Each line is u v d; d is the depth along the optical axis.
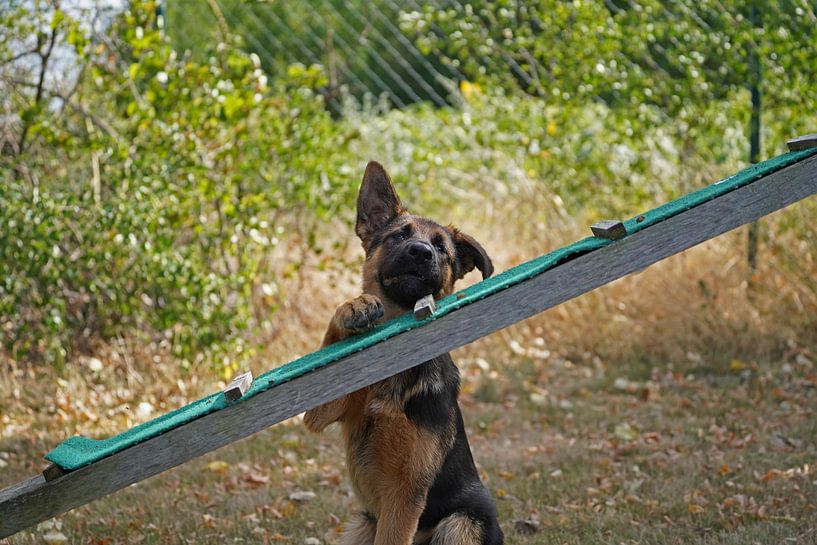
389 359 3.38
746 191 3.47
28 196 7.19
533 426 6.89
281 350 7.96
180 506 5.35
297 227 8.43
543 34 9.09
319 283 8.67
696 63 8.71
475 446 6.48
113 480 3.31
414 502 4.07
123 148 7.27
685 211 3.45
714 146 9.02
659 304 8.55
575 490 5.55
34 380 7.38
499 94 9.49
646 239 3.44
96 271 7.37
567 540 4.81
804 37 8.10
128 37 7.26
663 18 9.02
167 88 7.37
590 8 8.82
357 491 4.28
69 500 3.32
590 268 3.44
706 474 5.73
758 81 8.52
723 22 8.59
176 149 7.41
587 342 8.53
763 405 7.05
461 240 4.86
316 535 4.96
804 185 3.49
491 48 9.52
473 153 10.07
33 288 7.30
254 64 7.62
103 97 8.09
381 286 4.45
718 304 8.49
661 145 9.22
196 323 7.32
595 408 7.17
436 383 4.18
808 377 7.56
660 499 5.34
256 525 5.07
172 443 3.32
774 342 8.17
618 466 5.94
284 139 7.94
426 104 11.59
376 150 10.61
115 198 7.28
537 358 8.41
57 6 7.49
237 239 7.60
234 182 7.67
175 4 11.91
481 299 3.41
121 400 7.14
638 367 8.01
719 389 7.48
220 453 6.30
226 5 12.97
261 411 3.35
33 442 6.34
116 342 7.68
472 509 4.30
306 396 3.37
